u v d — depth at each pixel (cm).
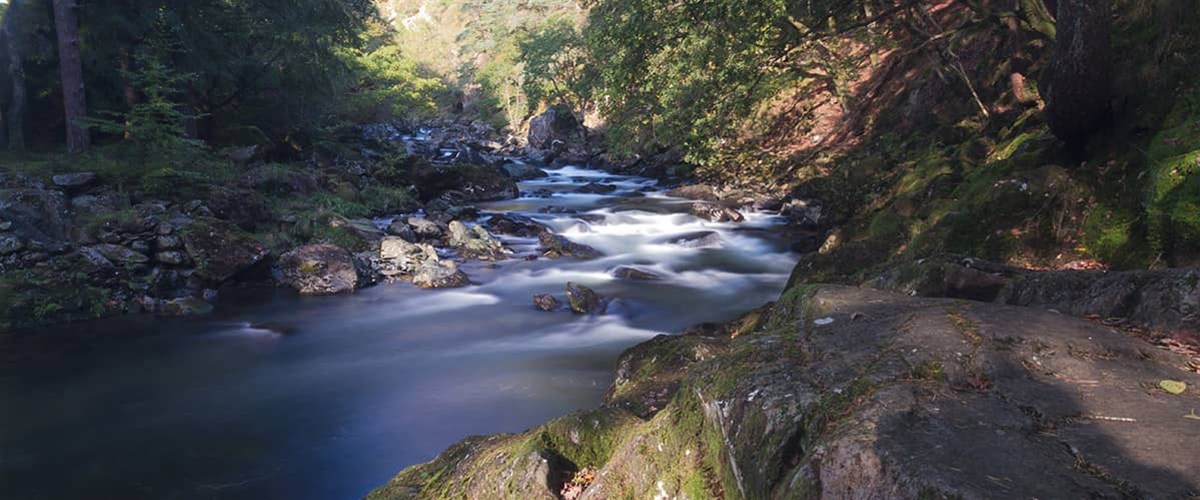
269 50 2580
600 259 1691
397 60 5212
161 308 1241
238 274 1392
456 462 535
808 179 2352
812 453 276
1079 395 312
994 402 304
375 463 721
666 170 3181
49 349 1063
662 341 704
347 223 1717
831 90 2941
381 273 1511
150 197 1524
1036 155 991
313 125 3011
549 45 4644
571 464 434
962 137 1819
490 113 6531
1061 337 376
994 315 412
